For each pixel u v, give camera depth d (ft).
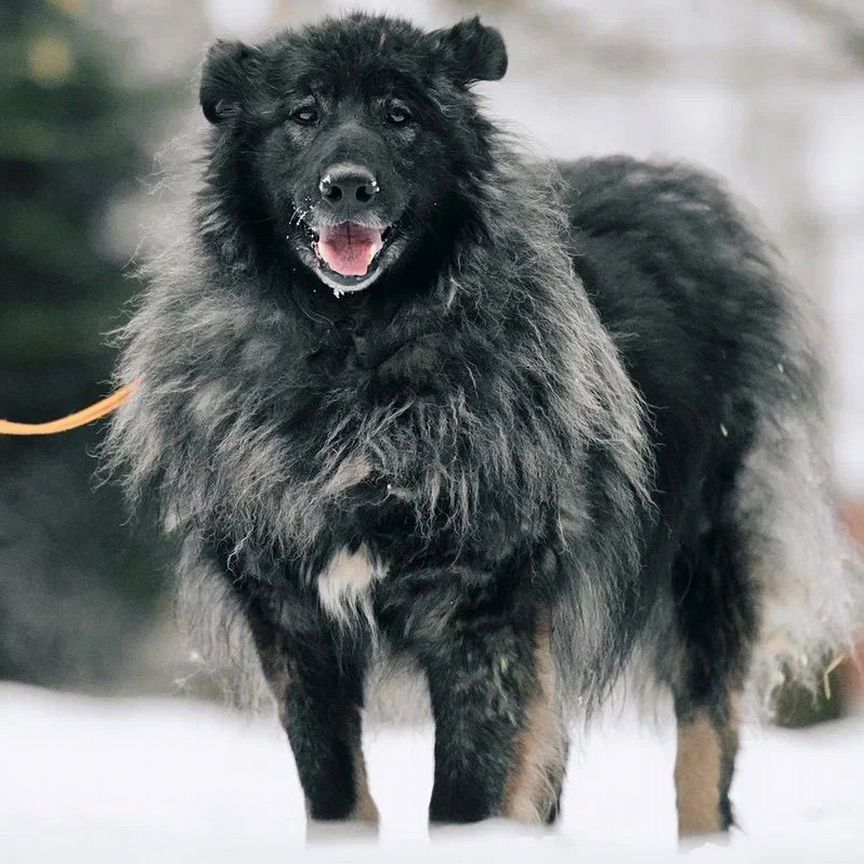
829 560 42.11
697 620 38.99
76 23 95.86
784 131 148.97
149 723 56.03
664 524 37.19
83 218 96.58
